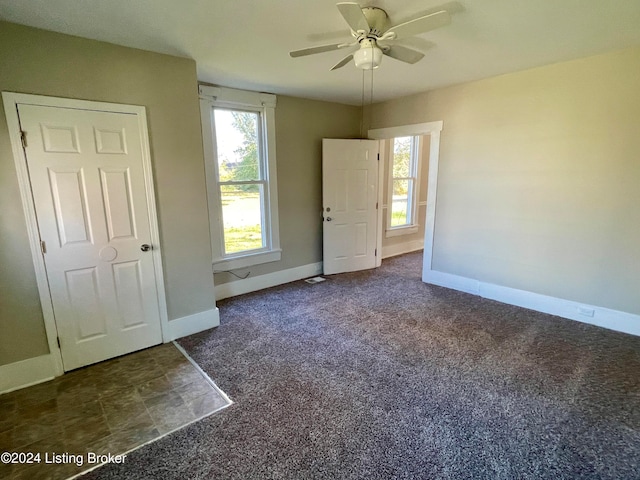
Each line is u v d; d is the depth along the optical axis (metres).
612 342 2.79
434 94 3.91
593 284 3.06
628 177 2.76
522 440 1.78
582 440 1.78
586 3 1.87
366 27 1.80
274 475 1.59
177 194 2.80
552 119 3.08
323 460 1.67
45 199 2.26
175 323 2.94
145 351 2.76
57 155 2.26
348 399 2.12
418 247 6.32
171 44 2.41
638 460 1.65
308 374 2.40
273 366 2.51
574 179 3.03
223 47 2.48
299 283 4.40
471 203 3.78
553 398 2.11
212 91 3.51
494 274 3.72
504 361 2.53
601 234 2.96
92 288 2.50
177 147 2.75
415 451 1.71
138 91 2.51
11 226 2.17
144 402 2.13
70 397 2.19
